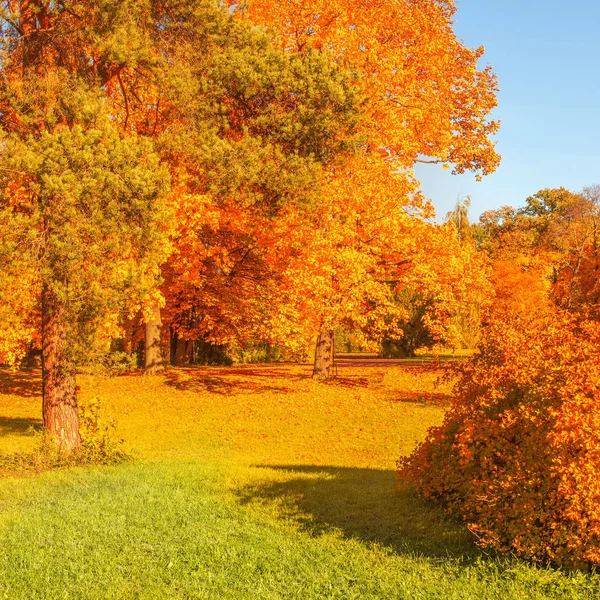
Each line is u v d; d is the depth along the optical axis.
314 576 5.89
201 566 6.20
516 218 63.75
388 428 16.84
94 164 10.84
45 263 10.39
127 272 11.33
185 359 33.97
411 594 5.42
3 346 13.35
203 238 23.47
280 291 23.58
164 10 13.85
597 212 42.22
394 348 39.75
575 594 5.23
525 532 5.87
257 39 16.36
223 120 15.83
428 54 23.67
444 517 7.64
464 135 26.30
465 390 7.85
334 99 16.53
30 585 5.77
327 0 21.97
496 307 8.54
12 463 11.61
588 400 5.79
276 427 17.05
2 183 10.73
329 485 9.94
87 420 12.88
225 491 9.55
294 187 16.09
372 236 22.39
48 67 11.95
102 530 7.40
